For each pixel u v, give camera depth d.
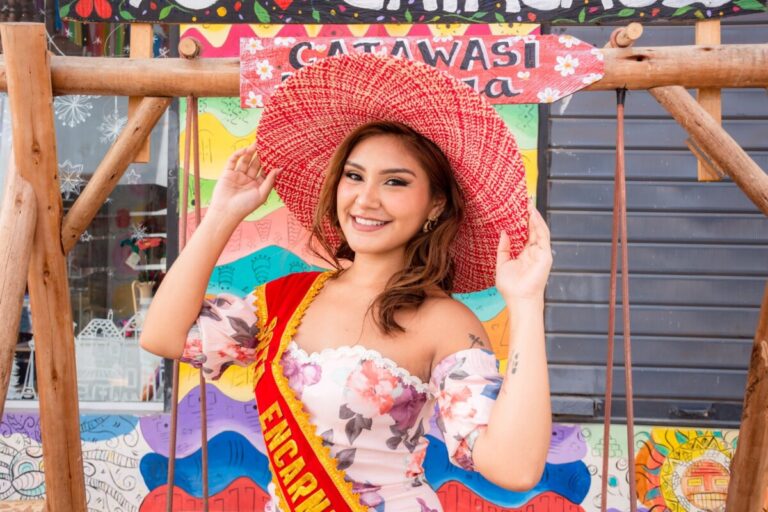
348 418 1.34
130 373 3.39
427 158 1.47
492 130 1.38
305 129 1.66
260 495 3.21
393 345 1.39
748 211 3.22
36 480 3.29
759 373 1.89
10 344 1.70
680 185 3.24
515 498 3.17
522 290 1.33
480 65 1.83
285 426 1.38
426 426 1.44
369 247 1.45
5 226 1.79
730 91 3.23
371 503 1.33
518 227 1.41
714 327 3.22
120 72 1.90
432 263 1.50
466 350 1.36
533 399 1.22
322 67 1.44
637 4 1.87
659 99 1.92
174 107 3.26
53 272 1.88
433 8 1.90
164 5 1.93
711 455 3.19
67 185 3.34
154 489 3.24
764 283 3.22
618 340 3.24
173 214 3.30
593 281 3.25
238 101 3.20
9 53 1.79
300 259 3.20
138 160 2.03
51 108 1.84
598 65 1.81
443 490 3.17
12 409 3.31
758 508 1.94
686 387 3.22
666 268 3.24
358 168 1.45
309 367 1.39
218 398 3.22
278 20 1.92
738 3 1.86
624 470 3.19
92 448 3.25
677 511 3.18
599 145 3.23
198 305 1.56
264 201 1.72
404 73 1.37
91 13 1.93
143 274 3.38
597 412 3.23
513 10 1.89
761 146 3.22
